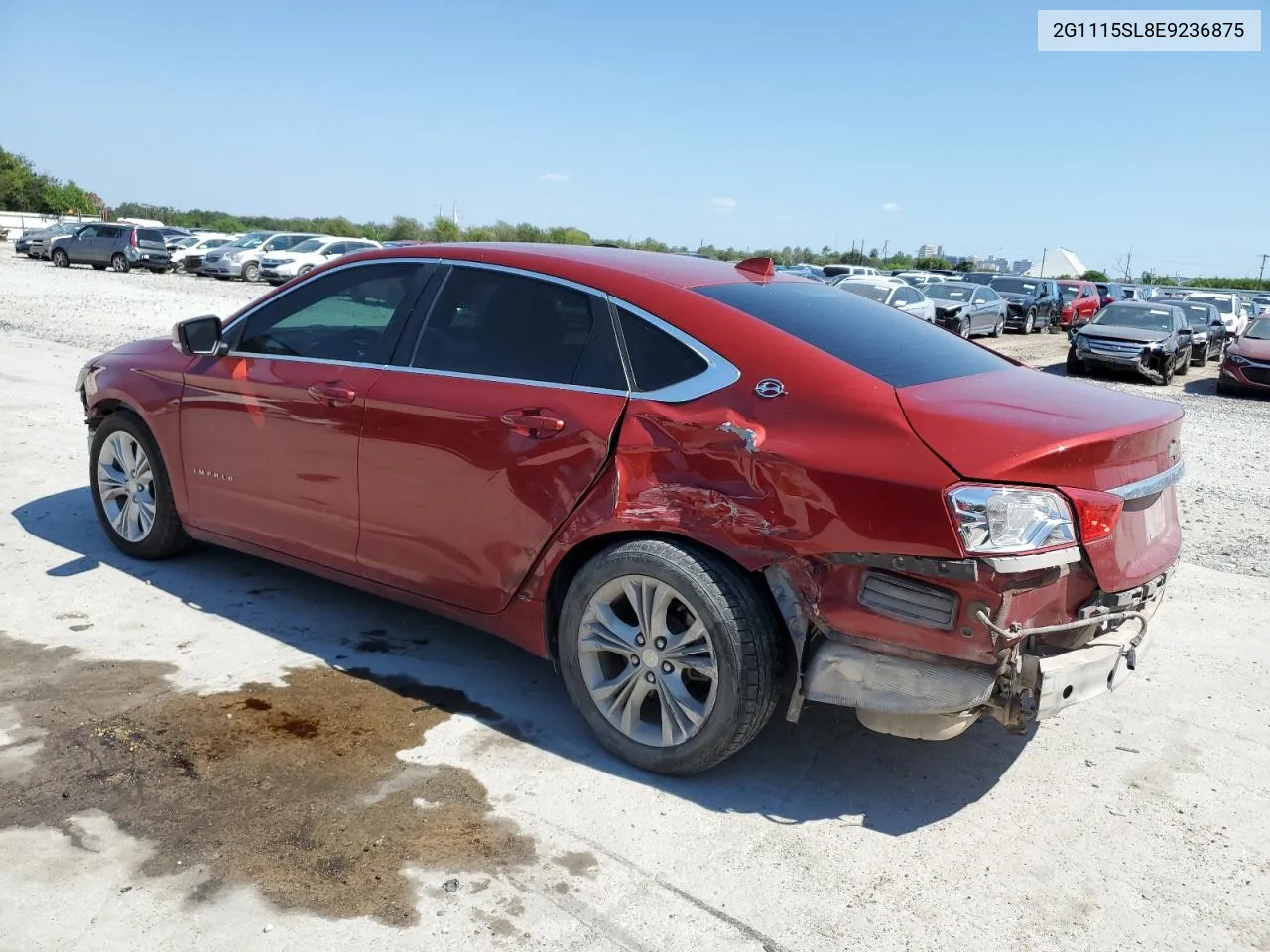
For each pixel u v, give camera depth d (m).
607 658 3.49
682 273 3.71
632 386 3.39
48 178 77.75
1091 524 2.87
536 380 3.58
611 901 2.70
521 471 3.51
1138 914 2.78
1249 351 17.06
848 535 2.94
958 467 2.82
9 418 8.20
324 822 2.97
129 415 4.93
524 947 2.50
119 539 5.10
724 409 3.19
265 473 4.32
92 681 3.77
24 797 3.00
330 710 3.66
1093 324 19.98
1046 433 2.88
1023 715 2.89
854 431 3.00
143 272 36.03
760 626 3.11
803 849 2.99
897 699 2.94
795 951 2.55
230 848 2.82
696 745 3.21
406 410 3.79
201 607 4.54
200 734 3.43
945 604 2.84
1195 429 12.35
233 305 21.83
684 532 3.16
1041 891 2.86
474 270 3.88
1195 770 3.58
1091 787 3.44
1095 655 2.96
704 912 2.68
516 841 2.94
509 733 3.58
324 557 4.21
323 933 2.51
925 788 3.38
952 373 3.46
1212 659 4.55
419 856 2.84
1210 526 7.09
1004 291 30.66
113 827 2.88
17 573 4.82
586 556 3.52
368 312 4.11
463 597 3.79
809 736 3.70
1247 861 3.05
